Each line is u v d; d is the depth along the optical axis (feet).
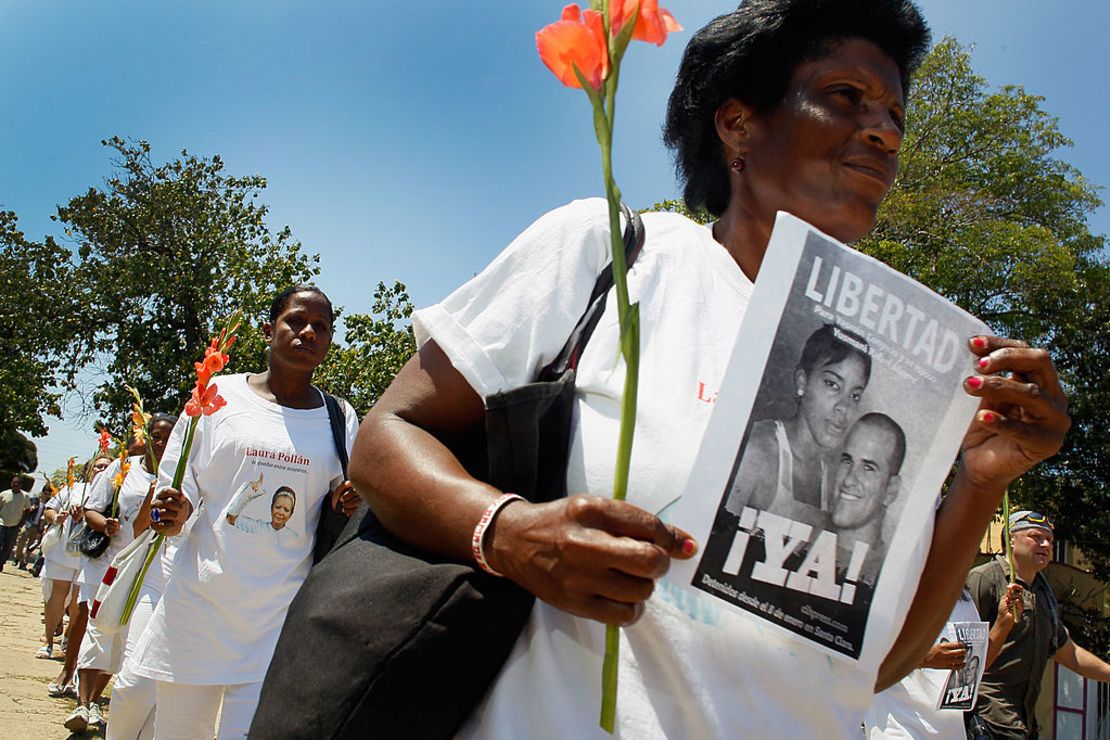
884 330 3.61
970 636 11.81
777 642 3.73
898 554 3.60
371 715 3.59
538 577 3.09
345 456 12.20
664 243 4.31
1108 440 61.77
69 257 84.02
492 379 3.80
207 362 11.46
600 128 3.04
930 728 11.68
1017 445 4.06
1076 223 68.49
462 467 3.78
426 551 3.84
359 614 3.71
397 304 60.49
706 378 3.91
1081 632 62.23
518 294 3.99
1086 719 51.78
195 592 11.21
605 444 3.83
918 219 60.18
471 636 3.65
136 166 81.35
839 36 4.53
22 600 47.26
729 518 3.44
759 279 3.54
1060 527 63.87
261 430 11.78
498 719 3.68
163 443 21.18
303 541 11.78
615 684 3.07
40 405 86.53
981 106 68.33
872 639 3.58
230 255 79.56
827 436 3.54
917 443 3.63
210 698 11.37
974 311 61.41
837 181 4.37
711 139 5.10
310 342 12.34
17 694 20.36
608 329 4.00
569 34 2.97
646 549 2.84
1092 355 64.08
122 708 12.06
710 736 3.55
